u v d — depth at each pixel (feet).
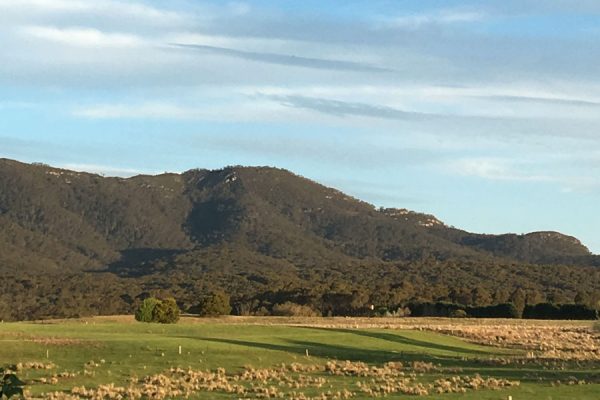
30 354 159.74
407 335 233.14
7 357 156.76
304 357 175.11
